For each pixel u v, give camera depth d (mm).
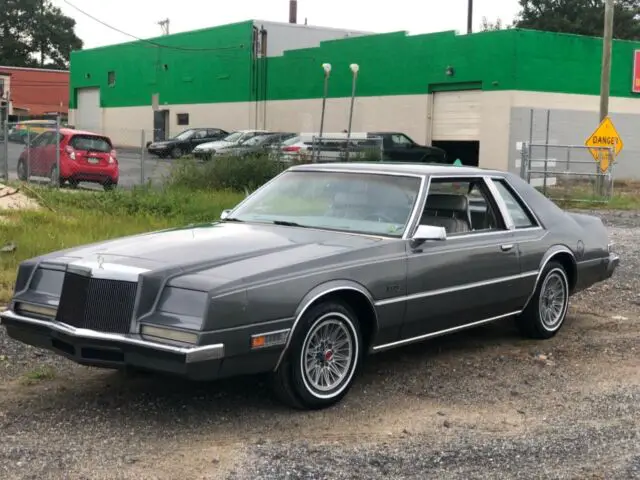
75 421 4879
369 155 23016
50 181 19359
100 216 13125
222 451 4453
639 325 7777
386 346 5625
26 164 20062
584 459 4449
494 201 6609
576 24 60969
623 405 5406
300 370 5004
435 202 6164
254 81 41625
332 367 5254
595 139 21672
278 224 6055
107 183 19938
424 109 33312
